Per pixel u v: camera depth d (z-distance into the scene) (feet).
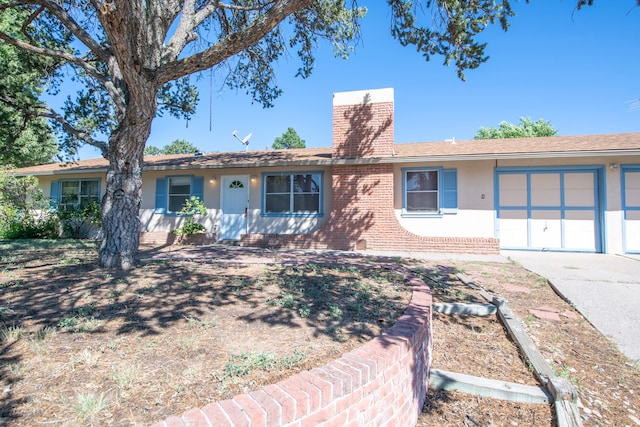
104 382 6.77
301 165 35.83
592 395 9.21
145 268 19.40
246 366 7.48
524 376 10.03
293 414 5.40
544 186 32.99
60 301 12.37
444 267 23.91
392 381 7.42
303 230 37.35
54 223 44.37
